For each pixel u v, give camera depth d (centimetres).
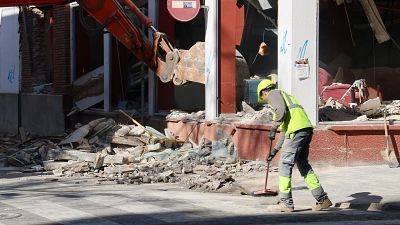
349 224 1551
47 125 3988
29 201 1898
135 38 2867
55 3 2766
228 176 2255
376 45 2939
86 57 3834
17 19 4281
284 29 2431
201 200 1916
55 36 3925
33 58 4241
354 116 2541
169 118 3031
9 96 4388
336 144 2402
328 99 2669
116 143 2852
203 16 3027
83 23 3203
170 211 1720
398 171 2311
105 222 1563
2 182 2348
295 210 1755
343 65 2859
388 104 2744
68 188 2188
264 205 1834
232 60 2748
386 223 1566
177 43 3136
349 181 2133
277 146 1780
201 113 2945
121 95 3528
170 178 2350
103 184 2283
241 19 2825
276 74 2848
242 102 2814
